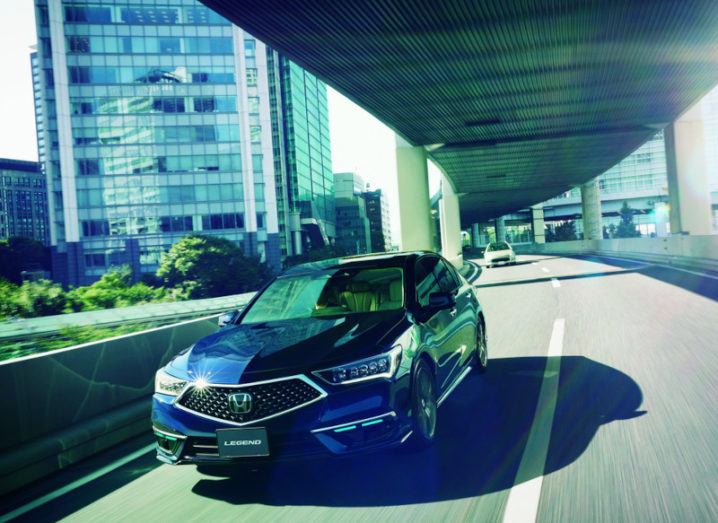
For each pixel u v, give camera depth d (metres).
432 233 26.06
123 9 64.69
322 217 110.25
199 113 65.88
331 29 11.67
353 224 141.88
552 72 15.79
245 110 66.81
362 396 3.33
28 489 4.01
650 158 120.69
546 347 7.28
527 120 21.77
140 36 64.94
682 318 8.38
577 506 2.88
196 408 3.48
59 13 63.50
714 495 2.85
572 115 21.61
